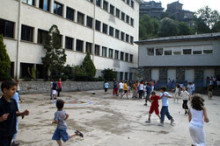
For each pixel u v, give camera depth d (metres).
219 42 29.78
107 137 6.39
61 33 25.59
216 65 29.95
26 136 6.17
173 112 12.09
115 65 38.34
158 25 94.00
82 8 29.48
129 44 44.03
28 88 19.05
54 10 24.88
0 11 18.55
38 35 22.78
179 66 32.78
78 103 14.41
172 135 6.87
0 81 16.53
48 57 21.61
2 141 3.17
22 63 20.86
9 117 3.27
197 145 4.38
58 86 18.28
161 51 35.25
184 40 32.50
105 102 15.73
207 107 15.00
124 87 19.77
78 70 25.97
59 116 4.81
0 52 16.64
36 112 10.26
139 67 37.12
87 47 31.05
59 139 4.84
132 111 11.85
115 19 38.50
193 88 17.17
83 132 6.88
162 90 8.70
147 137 6.54
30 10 21.38
